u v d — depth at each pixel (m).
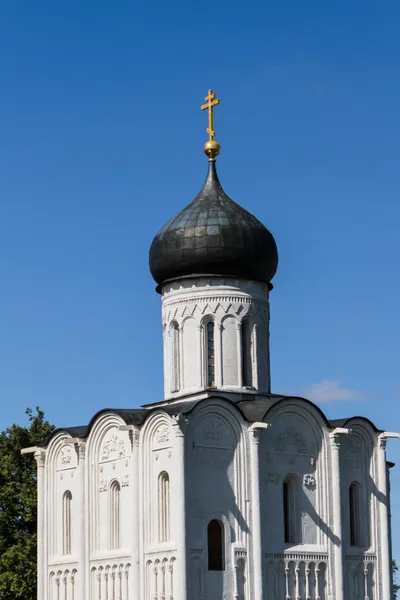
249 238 72.69
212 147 75.06
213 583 65.94
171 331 73.44
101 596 70.12
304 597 68.69
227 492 67.31
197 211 73.19
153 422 68.50
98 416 71.94
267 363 73.88
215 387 71.69
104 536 70.75
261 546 67.38
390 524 73.75
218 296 72.38
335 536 70.44
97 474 71.81
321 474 70.81
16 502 87.19
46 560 74.06
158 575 66.69
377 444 73.50
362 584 71.38
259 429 68.38
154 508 67.81
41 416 90.94
